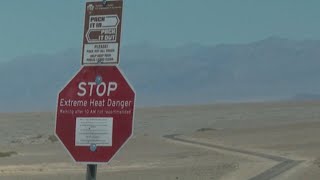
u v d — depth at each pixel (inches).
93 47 556.7
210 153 4330.7
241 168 2642.7
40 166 3073.3
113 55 552.4
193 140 6264.8
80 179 2192.4
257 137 6077.8
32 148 5201.8
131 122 545.0
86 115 555.8
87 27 558.3
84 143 553.6
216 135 6673.2
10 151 4712.1
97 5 554.6
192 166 2876.5
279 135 6112.2
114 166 3014.3
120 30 551.5
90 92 556.7
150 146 5447.8
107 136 548.7
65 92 562.6
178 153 4475.9
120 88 550.3
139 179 2183.8
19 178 2269.9
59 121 561.6
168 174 2373.3
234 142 5728.3
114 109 549.3
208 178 2167.8
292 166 2751.0
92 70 557.6
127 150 4995.1
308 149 4512.8
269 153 4237.2
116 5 550.9
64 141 558.9
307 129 6560.0
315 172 2410.2
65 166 3048.7
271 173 2378.2
